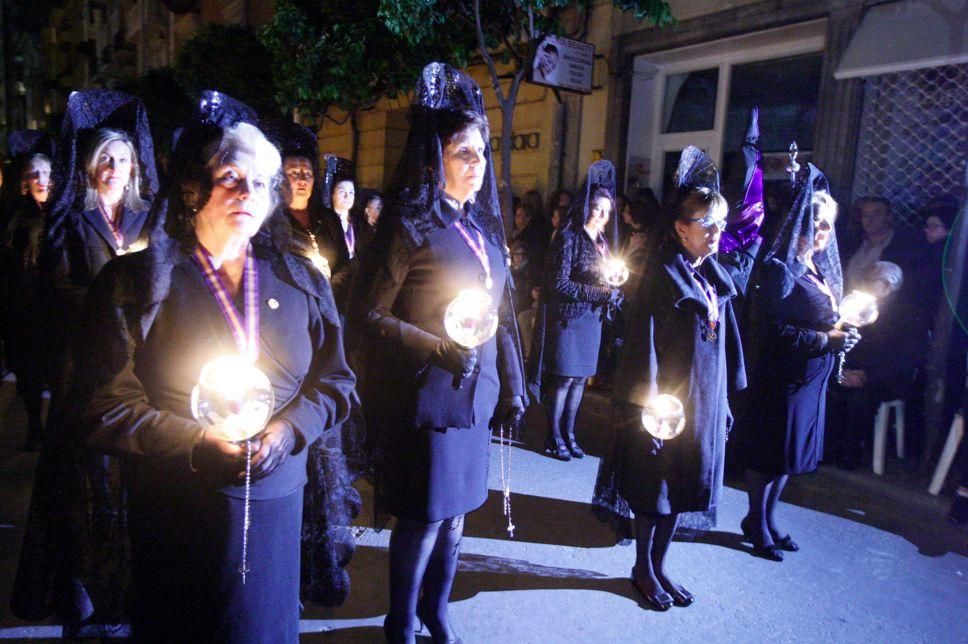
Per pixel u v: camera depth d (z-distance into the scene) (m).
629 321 3.25
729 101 8.01
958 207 5.04
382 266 2.48
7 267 4.80
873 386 4.97
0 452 4.95
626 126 8.67
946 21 5.57
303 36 8.08
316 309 1.97
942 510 4.47
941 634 3.14
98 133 2.98
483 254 2.56
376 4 7.61
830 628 3.15
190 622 1.76
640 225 7.00
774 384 3.61
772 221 5.36
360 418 2.69
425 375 2.46
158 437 1.64
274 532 1.81
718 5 7.44
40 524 2.69
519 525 4.10
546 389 5.28
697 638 3.03
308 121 11.67
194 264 1.75
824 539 4.06
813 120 7.18
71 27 42.38
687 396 3.09
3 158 8.51
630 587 3.44
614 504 3.38
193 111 1.97
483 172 2.57
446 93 2.57
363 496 4.45
